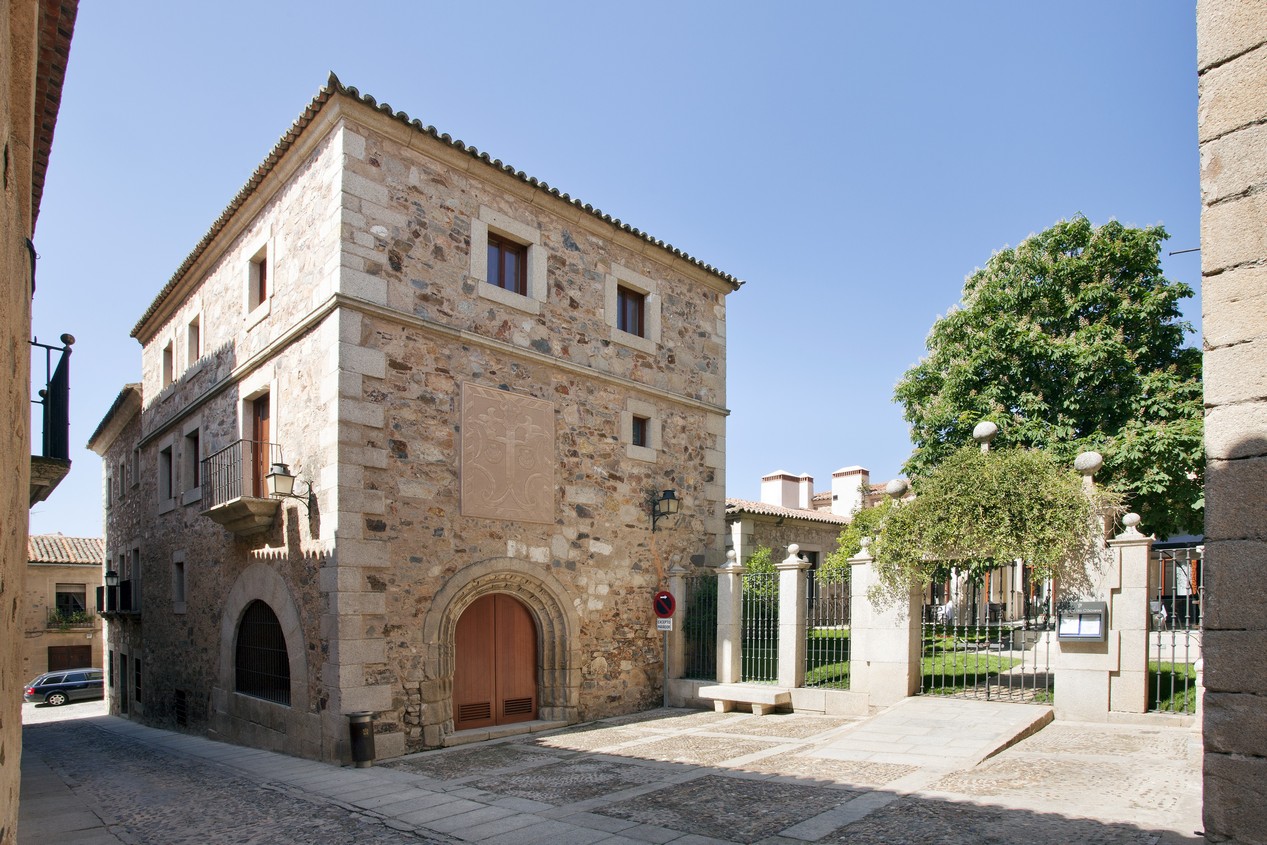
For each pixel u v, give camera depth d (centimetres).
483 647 1066
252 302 1174
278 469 951
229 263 1251
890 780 653
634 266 1320
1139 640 817
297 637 952
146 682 1541
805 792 639
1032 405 1445
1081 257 1478
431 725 942
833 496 2783
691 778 723
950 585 1114
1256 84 297
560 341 1174
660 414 1333
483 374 1066
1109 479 1297
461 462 1019
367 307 945
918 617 1006
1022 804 555
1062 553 849
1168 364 1425
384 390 955
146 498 1591
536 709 1118
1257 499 282
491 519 1047
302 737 926
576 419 1184
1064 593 868
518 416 1099
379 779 787
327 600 900
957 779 639
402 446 962
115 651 1880
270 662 1045
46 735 1531
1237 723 280
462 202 1072
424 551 966
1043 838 483
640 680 1227
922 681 1001
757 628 1211
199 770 898
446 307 1031
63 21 539
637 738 970
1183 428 1244
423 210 1025
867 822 545
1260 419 285
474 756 895
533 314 1140
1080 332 1427
